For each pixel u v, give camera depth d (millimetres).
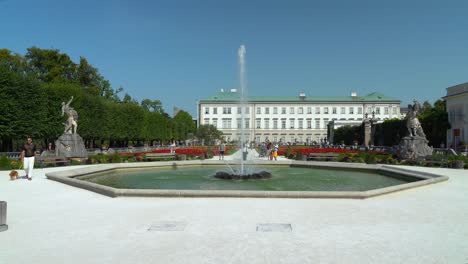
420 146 26984
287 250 5957
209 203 9906
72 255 5734
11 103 30844
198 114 115062
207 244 6270
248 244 6270
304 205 9656
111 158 25391
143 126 60031
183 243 6332
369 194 10766
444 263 5422
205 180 16797
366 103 107688
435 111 51406
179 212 8789
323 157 27250
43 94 34625
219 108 110188
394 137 47719
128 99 78562
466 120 45312
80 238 6656
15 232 7074
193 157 29609
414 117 27844
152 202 10125
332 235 6836
